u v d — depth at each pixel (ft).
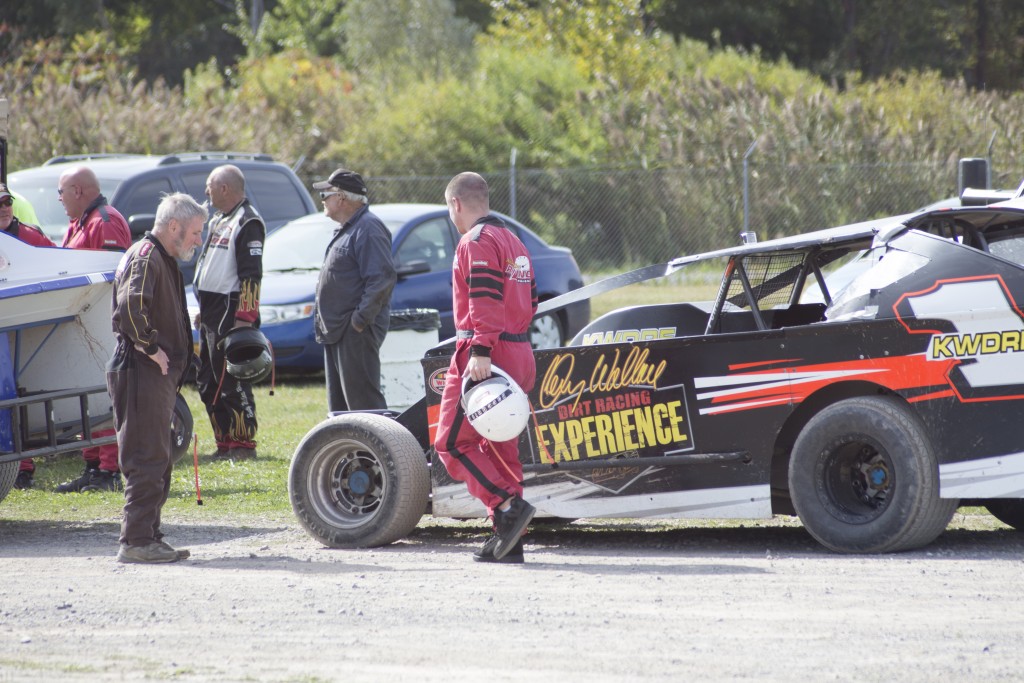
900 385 69.51
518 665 51.52
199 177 170.60
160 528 82.48
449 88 340.18
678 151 305.53
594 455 76.54
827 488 72.08
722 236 305.94
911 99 320.91
